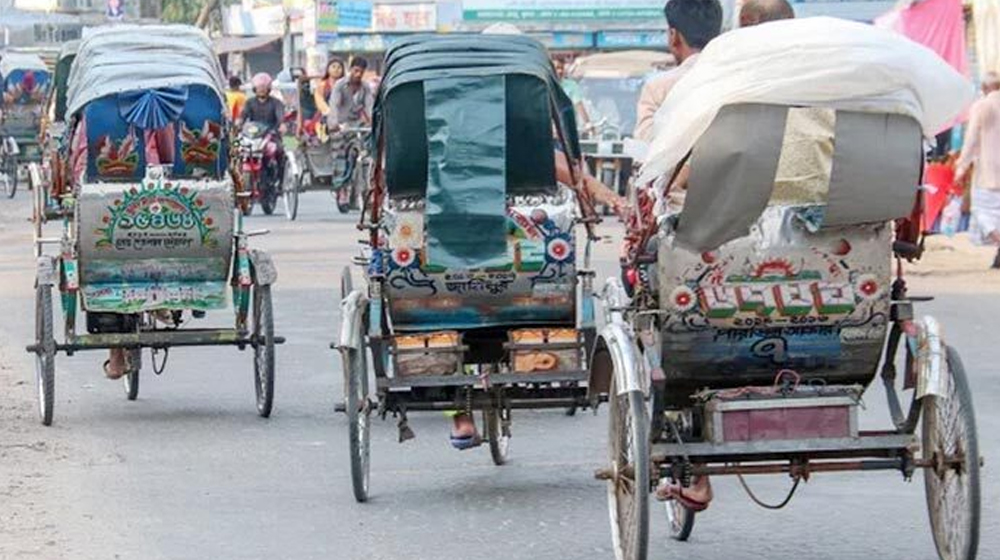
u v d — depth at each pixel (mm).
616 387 13750
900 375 23312
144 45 23250
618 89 64500
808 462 13836
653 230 13930
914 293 34750
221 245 22203
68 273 21984
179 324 24016
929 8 44969
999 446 19891
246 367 26719
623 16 87625
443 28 97938
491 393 17734
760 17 15141
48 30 111625
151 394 24375
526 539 16172
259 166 54031
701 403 13984
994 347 27719
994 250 43000
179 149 22938
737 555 15539
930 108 13305
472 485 18547
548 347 17531
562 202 17656
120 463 19688
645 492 13344
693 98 13227
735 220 13273
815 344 13898
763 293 13594
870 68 13047
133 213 21859
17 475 19016
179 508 17500
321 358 26859
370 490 18359
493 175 17000
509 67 17234
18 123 67625
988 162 39250
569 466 19469
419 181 17297
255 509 17484
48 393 21875
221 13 133125
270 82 54312
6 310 32844
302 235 47125
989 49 46250
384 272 17328
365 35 99750
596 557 15453
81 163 22453
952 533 13828
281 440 21016
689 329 13711
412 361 17375
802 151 13281
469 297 17578
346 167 53125
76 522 16875
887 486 18219
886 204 13320
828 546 15773
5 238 48688
